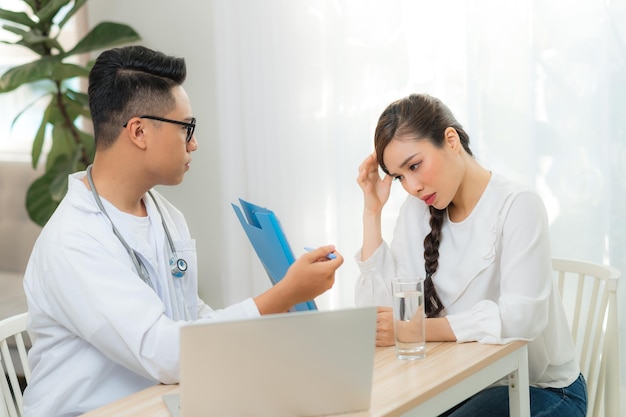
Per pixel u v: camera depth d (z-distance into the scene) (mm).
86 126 3861
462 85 2623
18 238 3904
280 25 2912
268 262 1677
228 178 3113
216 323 1170
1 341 1872
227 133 3086
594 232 2471
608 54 2361
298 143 2934
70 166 3285
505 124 2539
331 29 2811
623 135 2373
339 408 1298
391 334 1666
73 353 1630
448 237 1901
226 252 3178
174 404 1385
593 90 2426
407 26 2688
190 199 3400
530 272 1725
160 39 3410
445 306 1894
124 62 1642
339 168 2850
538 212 1769
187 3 3309
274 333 1200
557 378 1852
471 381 1533
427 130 1767
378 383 1438
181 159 1690
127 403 1424
